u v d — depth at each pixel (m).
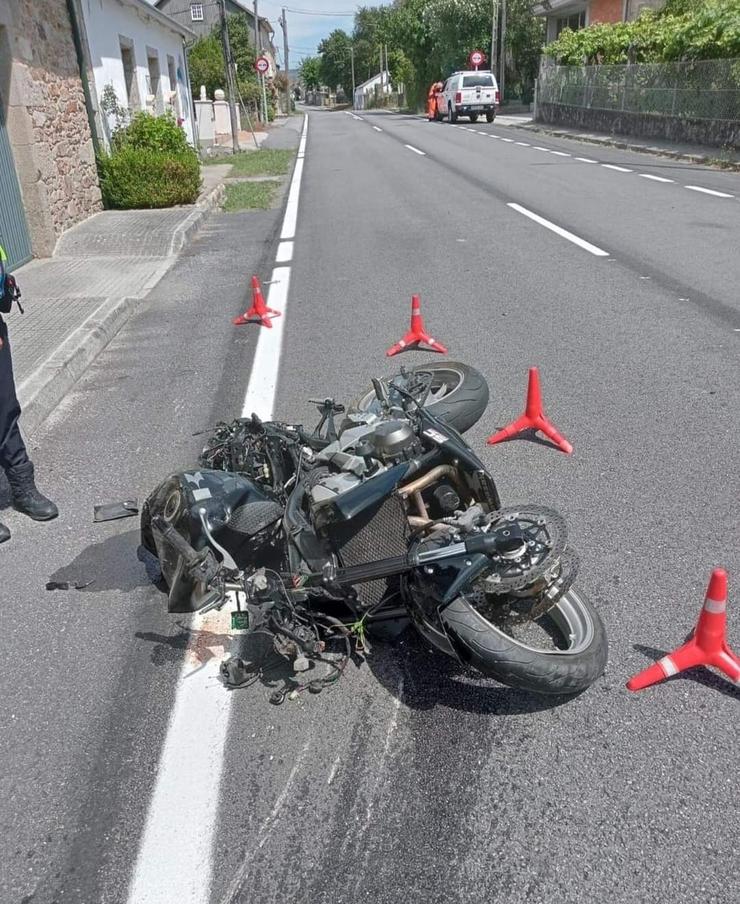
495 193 16.12
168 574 3.55
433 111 43.31
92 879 2.63
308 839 2.72
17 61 10.80
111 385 6.93
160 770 3.03
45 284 10.16
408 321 8.19
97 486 5.21
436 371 5.66
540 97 36.44
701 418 5.64
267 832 2.75
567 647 3.47
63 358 7.09
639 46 28.33
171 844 2.73
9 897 2.59
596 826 2.70
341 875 2.59
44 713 3.35
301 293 9.43
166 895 2.57
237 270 10.72
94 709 3.35
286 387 6.60
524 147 25.89
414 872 2.59
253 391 6.56
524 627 3.63
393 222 13.47
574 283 9.29
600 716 3.16
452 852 2.64
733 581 3.87
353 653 3.57
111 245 11.88
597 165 20.28
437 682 3.39
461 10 47.38
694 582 3.89
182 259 11.51
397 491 3.21
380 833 2.72
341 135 35.28
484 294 9.02
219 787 2.94
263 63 39.41
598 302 8.50
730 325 7.57
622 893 2.48
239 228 13.66
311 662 3.40
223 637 3.76
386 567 3.04
